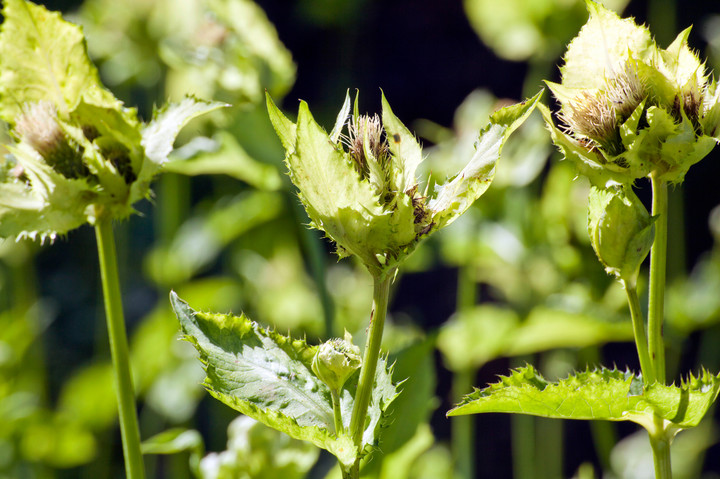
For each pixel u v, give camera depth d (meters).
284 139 0.83
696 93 0.84
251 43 1.10
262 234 1.69
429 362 0.98
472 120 1.42
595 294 1.22
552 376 1.51
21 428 1.40
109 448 1.66
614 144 0.85
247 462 0.96
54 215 0.88
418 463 1.35
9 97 0.88
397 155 0.83
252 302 1.60
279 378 0.85
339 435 0.82
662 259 0.85
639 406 0.84
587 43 0.85
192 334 0.85
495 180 1.30
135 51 1.44
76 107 0.88
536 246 1.27
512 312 1.24
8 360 1.47
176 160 1.09
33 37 0.87
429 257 1.60
